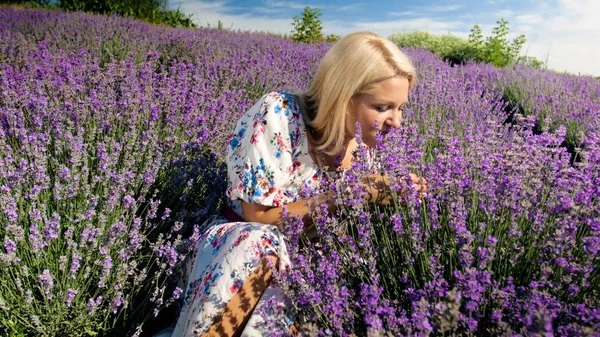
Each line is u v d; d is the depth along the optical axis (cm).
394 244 187
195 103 326
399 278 172
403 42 1767
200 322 165
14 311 182
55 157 254
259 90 513
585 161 199
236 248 167
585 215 166
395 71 175
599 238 139
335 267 167
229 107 363
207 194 263
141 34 768
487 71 887
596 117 443
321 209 180
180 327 179
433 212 175
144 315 207
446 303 127
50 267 198
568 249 151
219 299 164
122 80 351
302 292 158
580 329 123
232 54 657
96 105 293
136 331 187
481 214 183
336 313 142
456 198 180
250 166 188
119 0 1584
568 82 761
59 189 206
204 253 183
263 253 165
